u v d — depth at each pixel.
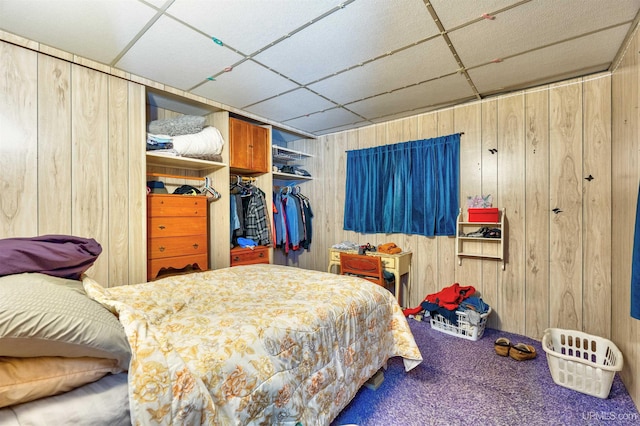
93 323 0.77
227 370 0.96
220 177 3.03
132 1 1.48
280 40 1.85
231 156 3.05
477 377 1.93
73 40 1.81
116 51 1.95
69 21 1.62
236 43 1.88
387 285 3.15
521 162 2.64
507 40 1.85
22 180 1.79
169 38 1.81
